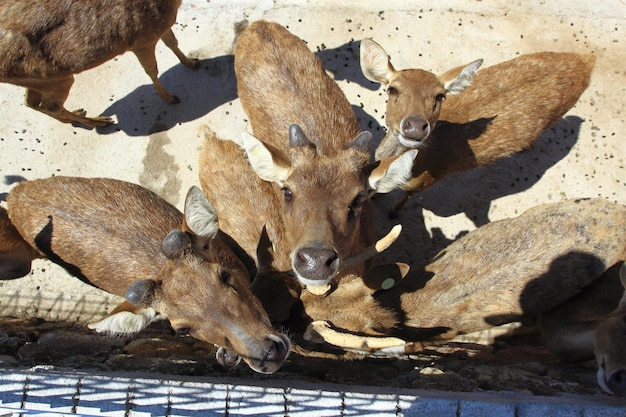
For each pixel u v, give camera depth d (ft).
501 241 4.39
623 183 5.44
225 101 5.62
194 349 4.27
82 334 4.50
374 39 5.70
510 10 5.74
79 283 5.29
